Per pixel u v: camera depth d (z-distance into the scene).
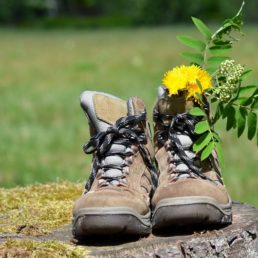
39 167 8.92
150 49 24.50
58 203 4.33
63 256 3.40
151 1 45.09
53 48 27.31
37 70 19.45
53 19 50.56
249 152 9.25
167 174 3.68
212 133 3.75
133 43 28.00
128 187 3.59
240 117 3.89
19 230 3.78
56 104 13.12
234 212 3.91
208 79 3.78
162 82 3.79
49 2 52.41
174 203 3.43
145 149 3.78
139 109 3.82
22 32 41.56
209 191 3.49
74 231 3.52
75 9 55.03
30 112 12.42
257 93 3.87
